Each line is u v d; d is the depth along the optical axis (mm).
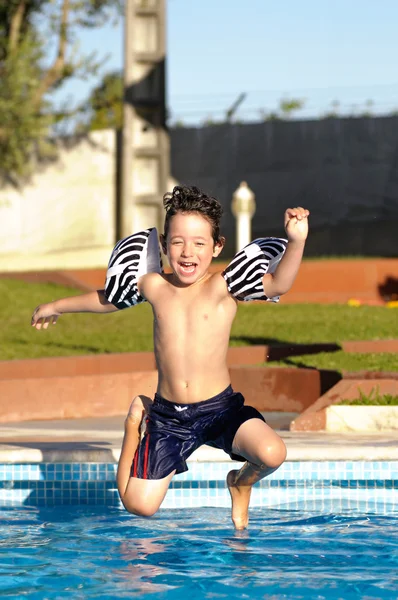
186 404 5883
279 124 29688
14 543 5941
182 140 30719
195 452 7398
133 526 6457
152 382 12273
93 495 7492
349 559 5492
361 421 9289
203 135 30500
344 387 9836
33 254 29094
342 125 29094
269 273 5836
